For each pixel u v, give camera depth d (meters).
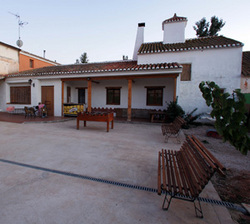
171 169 2.60
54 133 6.60
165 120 9.80
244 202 2.40
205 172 2.00
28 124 8.65
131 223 1.92
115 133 6.86
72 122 9.60
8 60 14.55
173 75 9.10
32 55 17.47
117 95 12.94
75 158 3.94
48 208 2.13
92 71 10.09
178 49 10.28
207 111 9.94
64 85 12.12
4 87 13.33
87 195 2.44
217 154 4.57
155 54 10.92
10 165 3.47
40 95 12.09
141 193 2.54
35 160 3.77
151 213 2.10
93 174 3.13
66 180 2.88
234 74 9.54
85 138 5.89
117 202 2.30
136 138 6.06
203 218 2.04
